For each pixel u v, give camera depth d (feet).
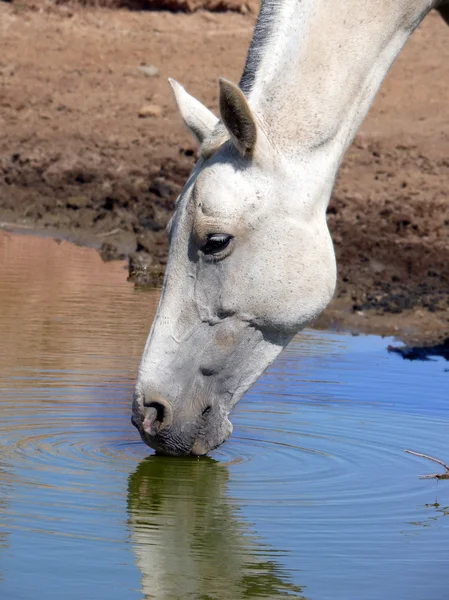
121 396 26.16
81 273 41.63
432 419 25.73
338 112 20.85
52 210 52.47
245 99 19.11
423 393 28.14
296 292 20.27
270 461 22.31
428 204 53.06
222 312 20.12
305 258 20.22
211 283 20.02
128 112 69.00
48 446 22.58
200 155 20.34
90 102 70.03
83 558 17.08
